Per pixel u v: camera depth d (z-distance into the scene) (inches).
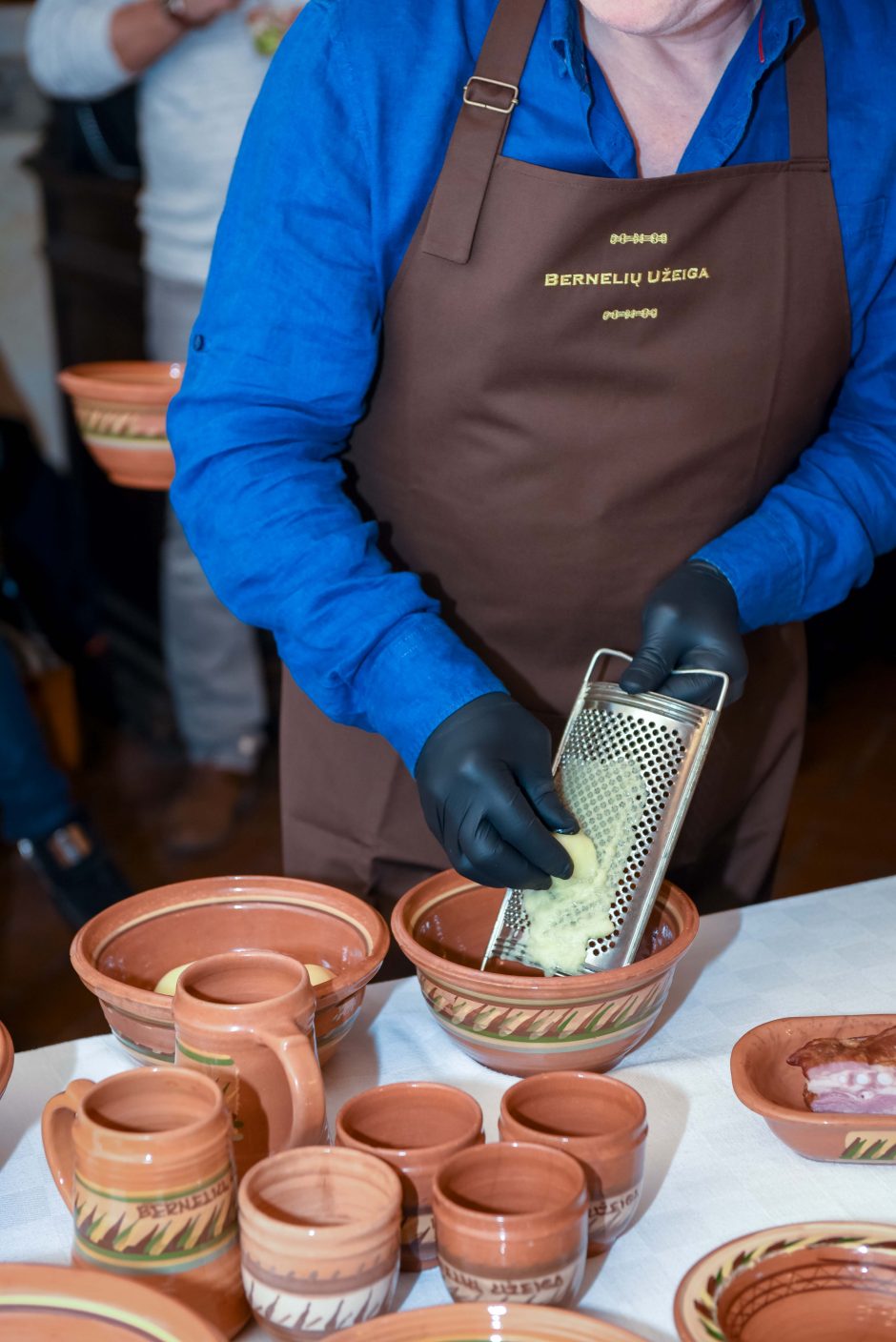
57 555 162.4
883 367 53.5
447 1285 30.4
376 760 55.6
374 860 56.9
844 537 50.8
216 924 43.1
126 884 106.1
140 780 146.1
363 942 41.6
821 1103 37.2
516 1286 29.2
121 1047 40.5
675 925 42.4
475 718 41.4
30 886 126.8
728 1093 39.4
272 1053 33.4
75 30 113.7
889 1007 43.8
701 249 47.3
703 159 47.3
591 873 40.3
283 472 46.0
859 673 165.2
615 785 40.9
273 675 143.6
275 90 45.8
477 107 45.0
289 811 59.5
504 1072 40.3
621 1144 31.6
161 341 126.3
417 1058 41.5
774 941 48.1
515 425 48.7
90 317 155.3
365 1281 29.0
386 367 49.5
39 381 176.7
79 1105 30.9
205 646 139.5
